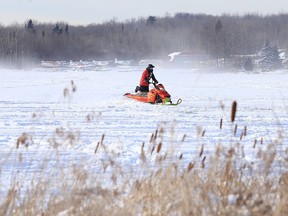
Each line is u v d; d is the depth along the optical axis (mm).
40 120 45562
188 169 16125
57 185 17609
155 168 21625
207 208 14367
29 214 14859
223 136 35938
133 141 33312
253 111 56375
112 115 50312
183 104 65250
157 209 14406
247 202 14422
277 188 16453
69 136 22594
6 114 51031
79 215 14461
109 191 16141
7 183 20672
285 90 102500
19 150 29125
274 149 21266
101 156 27078
